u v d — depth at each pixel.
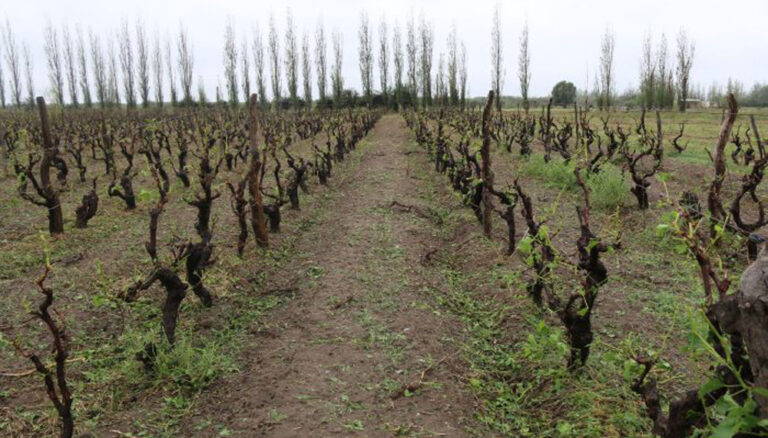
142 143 21.06
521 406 4.80
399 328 6.16
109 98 58.03
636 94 63.41
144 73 58.94
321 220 12.09
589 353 5.27
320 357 5.50
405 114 45.47
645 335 5.76
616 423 4.23
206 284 7.55
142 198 5.64
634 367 3.78
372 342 5.82
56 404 3.87
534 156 17.97
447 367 5.38
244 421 4.50
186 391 5.14
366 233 10.19
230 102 54.91
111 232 10.80
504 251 8.72
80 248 9.59
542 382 4.99
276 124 30.73
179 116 39.53
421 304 6.88
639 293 6.92
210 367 5.40
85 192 15.34
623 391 4.62
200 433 4.45
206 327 6.49
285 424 4.36
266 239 9.56
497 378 5.33
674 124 33.03
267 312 6.97
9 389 5.09
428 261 8.79
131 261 8.69
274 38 61.53
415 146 27.05
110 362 5.64
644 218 10.34
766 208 11.09
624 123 33.47
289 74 63.62
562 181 13.95
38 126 27.97
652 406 3.55
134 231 10.80
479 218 10.55
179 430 4.54
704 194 12.52
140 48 58.44
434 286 7.64
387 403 4.69
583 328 4.85
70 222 11.38
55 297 7.23
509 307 6.69
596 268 4.67
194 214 12.23
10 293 7.38
